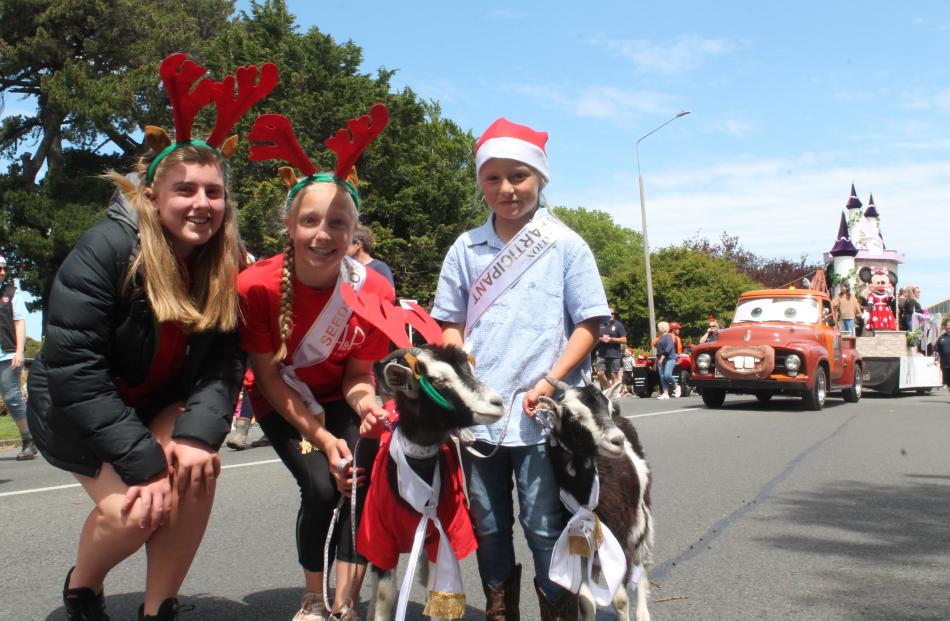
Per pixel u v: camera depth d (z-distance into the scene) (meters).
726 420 13.27
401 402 3.22
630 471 4.05
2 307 9.16
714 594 4.53
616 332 18.61
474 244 3.70
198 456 3.19
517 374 3.46
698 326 45.56
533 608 4.35
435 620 3.23
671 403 17.48
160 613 3.40
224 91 3.22
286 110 25.75
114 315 3.17
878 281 25.34
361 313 3.43
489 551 3.47
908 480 7.94
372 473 3.48
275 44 27.70
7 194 30.81
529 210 3.60
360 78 27.56
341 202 3.50
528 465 3.45
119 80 30.86
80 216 29.83
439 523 3.25
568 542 3.42
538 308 3.50
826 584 4.71
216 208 3.20
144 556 5.25
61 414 3.19
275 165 25.34
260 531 5.79
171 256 3.18
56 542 5.45
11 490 7.27
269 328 3.63
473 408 3.15
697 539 5.71
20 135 34.41
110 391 3.12
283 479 7.66
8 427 12.71
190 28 33.41
